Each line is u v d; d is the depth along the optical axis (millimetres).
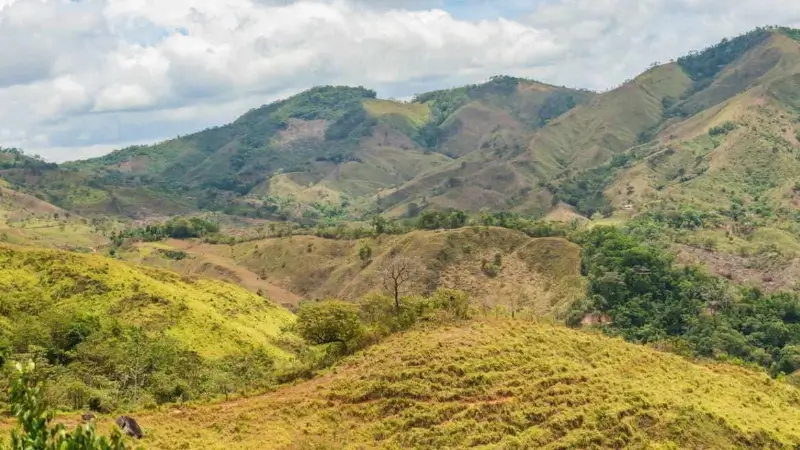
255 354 115562
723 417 62250
